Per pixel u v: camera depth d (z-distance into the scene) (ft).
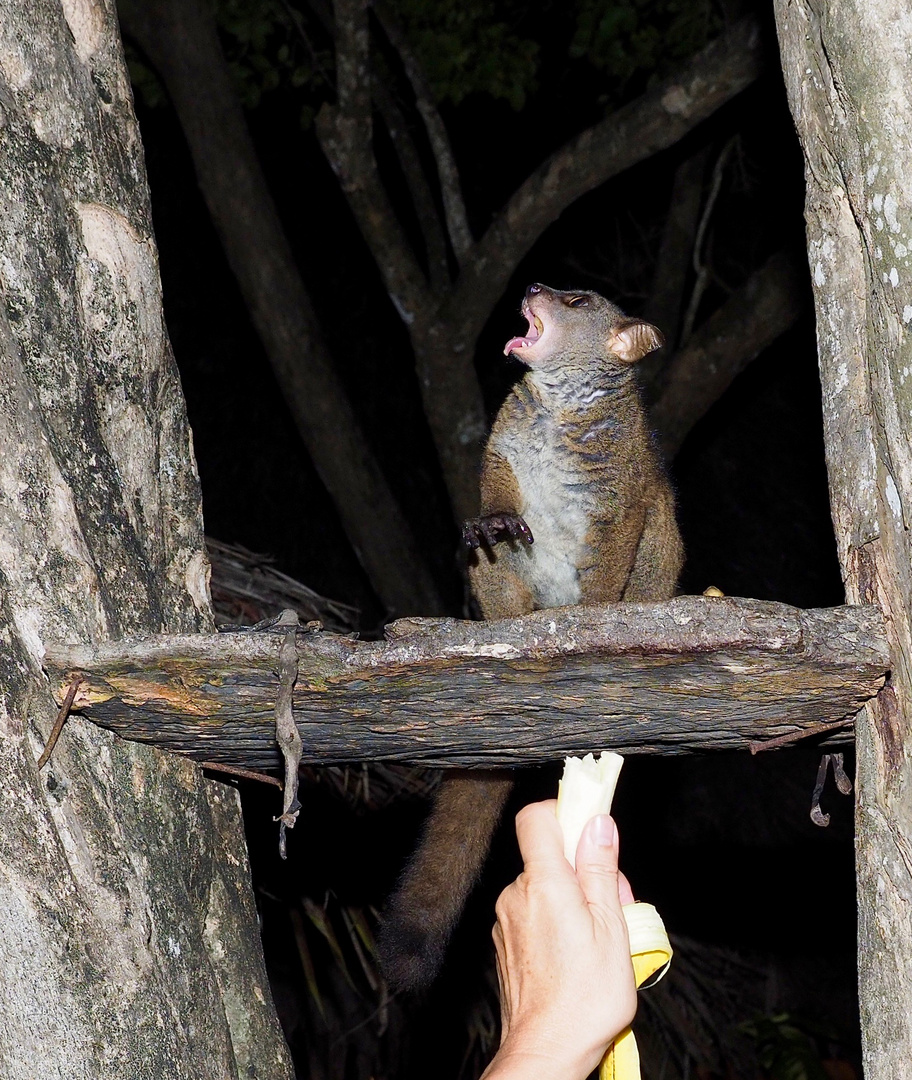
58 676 5.26
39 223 5.57
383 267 12.67
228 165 12.46
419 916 6.30
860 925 5.30
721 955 12.63
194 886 5.61
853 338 5.42
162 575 5.83
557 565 7.57
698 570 15.25
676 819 14.14
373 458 13.28
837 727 5.48
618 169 11.72
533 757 5.76
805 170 5.58
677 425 12.81
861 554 5.32
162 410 5.95
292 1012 10.69
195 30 12.21
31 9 5.69
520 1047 4.64
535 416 7.56
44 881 5.24
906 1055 5.12
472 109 15.65
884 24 5.13
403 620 5.22
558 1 14.83
